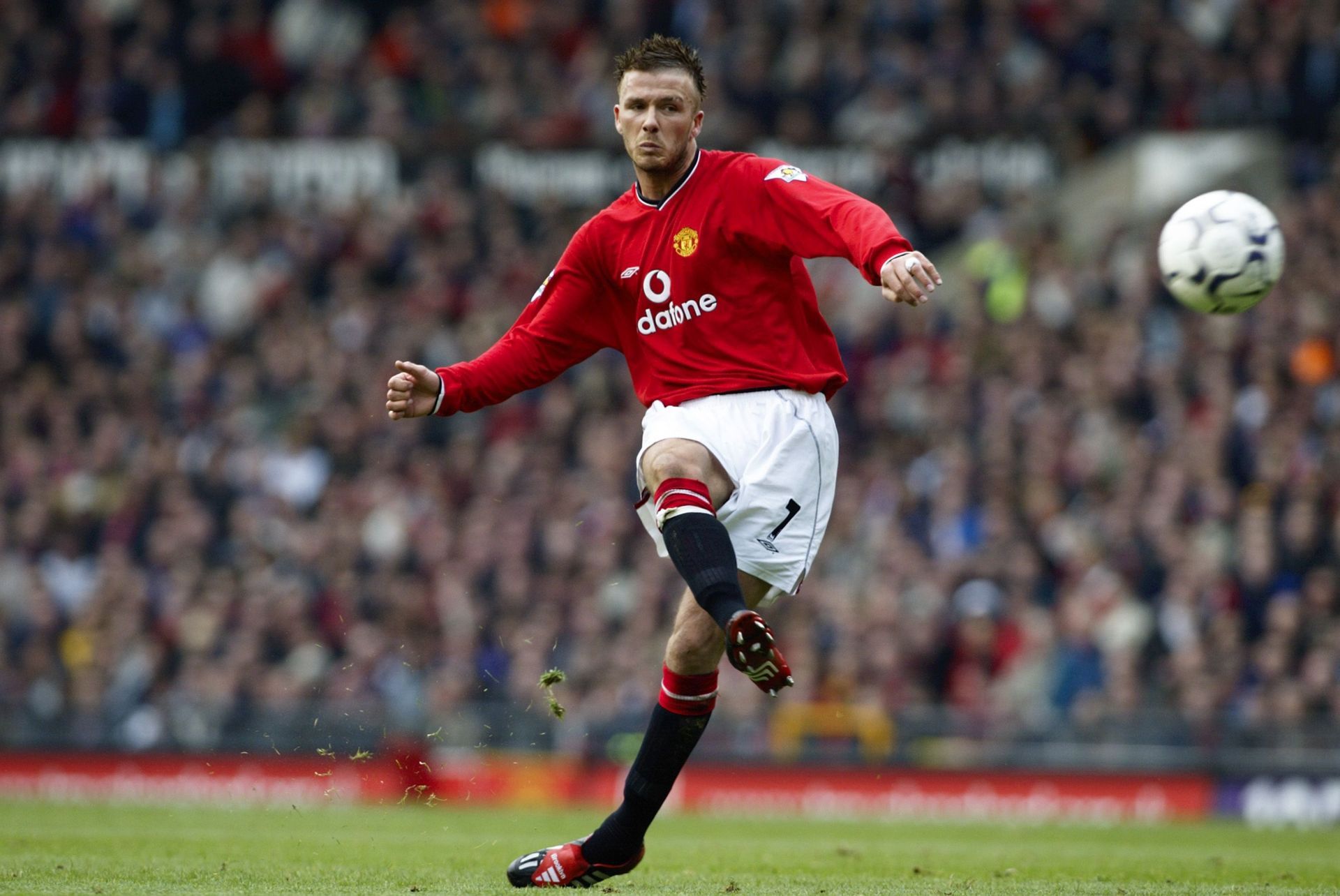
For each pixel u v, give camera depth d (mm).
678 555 16156
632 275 17516
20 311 68062
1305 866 23406
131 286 68875
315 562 55062
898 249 15641
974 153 65688
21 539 59125
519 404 60000
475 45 75000
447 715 46938
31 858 21250
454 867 20953
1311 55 65312
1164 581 48438
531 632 51812
